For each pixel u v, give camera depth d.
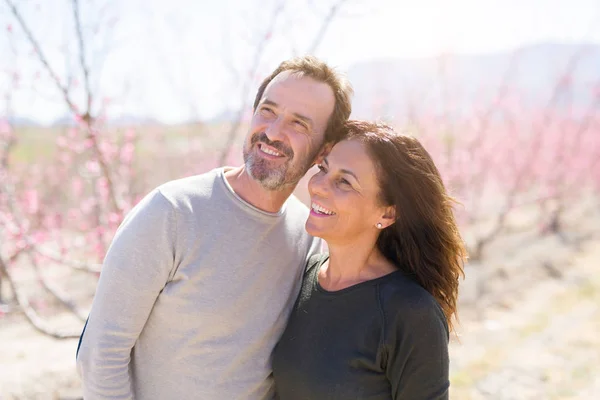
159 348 1.90
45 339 5.03
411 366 1.75
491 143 9.71
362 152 1.87
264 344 1.98
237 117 4.46
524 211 12.13
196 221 1.85
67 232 6.42
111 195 3.88
